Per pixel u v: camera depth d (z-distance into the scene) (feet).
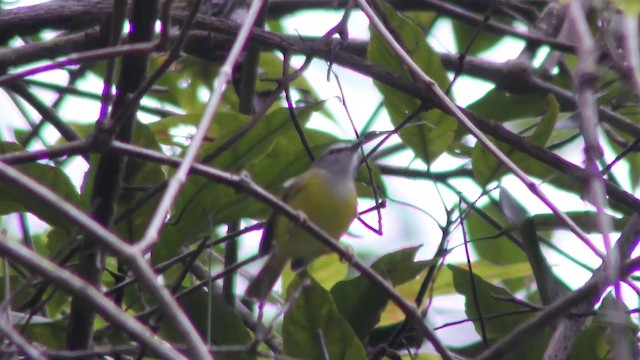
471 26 39.99
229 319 29.73
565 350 28.99
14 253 15.69
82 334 25.75
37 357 16.46
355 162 34.83
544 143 31.63
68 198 28.78
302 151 30.73
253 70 33.63
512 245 38.99
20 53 32.63
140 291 28.96
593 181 18.25
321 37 33.65
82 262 25.13
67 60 22.26
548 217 33.91
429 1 37.58
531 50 36.06
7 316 23.30
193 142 18.71
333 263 37.83
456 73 30.96
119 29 24.47
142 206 28.53
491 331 32.86
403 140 31.94
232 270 28.78
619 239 30.83
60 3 33.32
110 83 23.98
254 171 30.71
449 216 30.53
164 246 28.81
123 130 24.61
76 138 35.19
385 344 29.48
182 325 15.72
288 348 27.32
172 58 21.59
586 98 19.07
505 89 34.96
